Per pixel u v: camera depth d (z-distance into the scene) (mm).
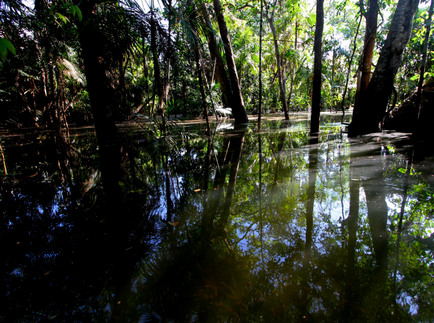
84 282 1305
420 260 1379
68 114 11180
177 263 1440
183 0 4422
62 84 7953
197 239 1689
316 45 5613
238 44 11625
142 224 1910
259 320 1025
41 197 2561
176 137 6539
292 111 18359
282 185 2643
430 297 1120
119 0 3604
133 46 4438
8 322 1068
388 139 4828
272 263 1420
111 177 3117
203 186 2734
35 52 5668
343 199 2205
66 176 3328
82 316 1094
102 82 3871
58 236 1769
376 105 5355
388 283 1220
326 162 3414
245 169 3332
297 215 1980
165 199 2391
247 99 14867
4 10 2941
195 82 10781
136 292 1224
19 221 2027
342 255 1462
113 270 1389
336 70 12992
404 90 8102
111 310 1119
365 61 5887
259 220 1932
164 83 5387
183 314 1080
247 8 9773
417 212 1898
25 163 4156
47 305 1160
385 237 1613
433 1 4152
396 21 4875
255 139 5801
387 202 2092
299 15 10227
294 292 1190
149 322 1044
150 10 4016
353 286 1213
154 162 3910
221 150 4738
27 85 9148
